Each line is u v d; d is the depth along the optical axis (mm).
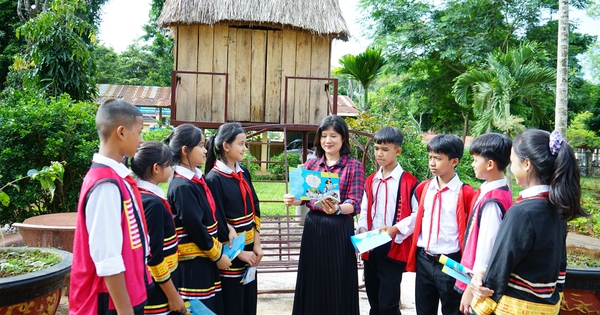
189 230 2459
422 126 19641
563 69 6969
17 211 5402
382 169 3281
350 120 8781
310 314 2916
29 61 7637
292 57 7289
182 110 7055
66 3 7418
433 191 2830
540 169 1876
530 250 1852
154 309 2217
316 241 2928
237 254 2701
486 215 2193
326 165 3051
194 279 2545
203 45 7086
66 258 2812
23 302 2410
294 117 7297
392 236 2980
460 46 15039
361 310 3809
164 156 2238
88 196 1713
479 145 2357
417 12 15492
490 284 1922
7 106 5812
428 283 2816
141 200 2018
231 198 2822
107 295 1761
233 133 2824
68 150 5398
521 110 14891
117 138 1821
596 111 19328
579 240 3607
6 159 5191
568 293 2836
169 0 6980
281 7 6930
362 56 10547
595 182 11289
